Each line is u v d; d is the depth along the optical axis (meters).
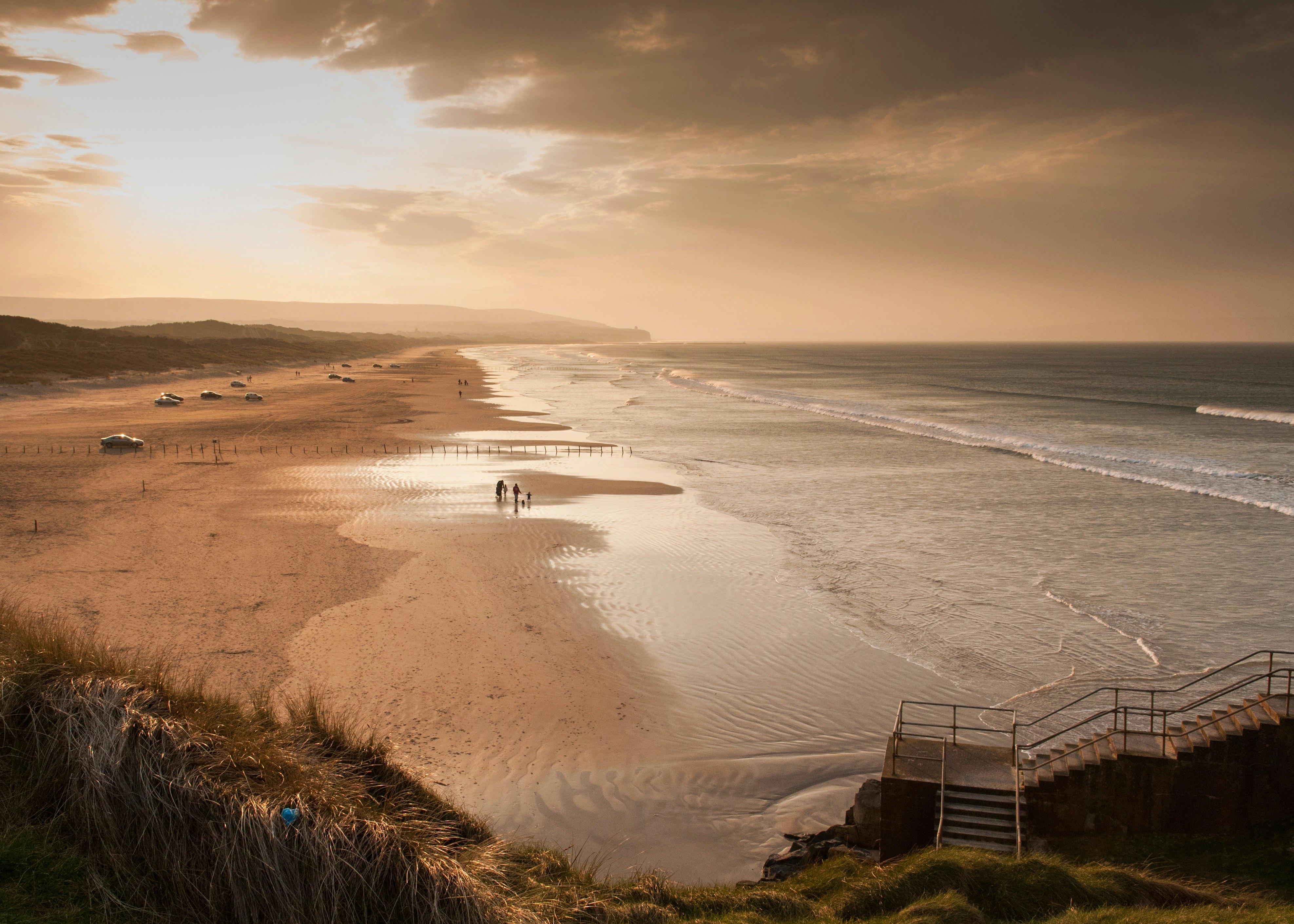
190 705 7.50
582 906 7.60
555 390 113.88
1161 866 10.98
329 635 20.58
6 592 22.91
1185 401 103.81
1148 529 33.44
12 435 59.44
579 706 17.28
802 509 36.75
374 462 48.53
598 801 13.95
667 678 18.78
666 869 12.23
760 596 24.50
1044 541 31.44
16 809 6.62
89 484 40.44
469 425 69.12
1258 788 11.27
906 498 39.53
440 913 6.26
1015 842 11.34
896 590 25.23
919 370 195.50
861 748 16.02
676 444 58.94
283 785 6.75
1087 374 173.38
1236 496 40.06
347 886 6.21
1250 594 25.16
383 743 9.01
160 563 26.45
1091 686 18.66
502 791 14.10
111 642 19.38
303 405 86.31
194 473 43.94
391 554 28.12
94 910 6.05
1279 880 10.44
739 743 16.05
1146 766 11.52
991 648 20.81
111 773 6.60
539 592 24.47
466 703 17.19
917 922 8.45
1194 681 14.34
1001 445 59.41
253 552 28.06
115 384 105.38
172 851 6.34
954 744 13.29
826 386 135.38
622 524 33.06
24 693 7.21
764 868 12.23
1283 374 172.25
